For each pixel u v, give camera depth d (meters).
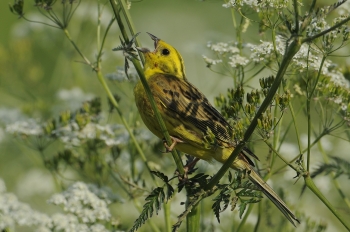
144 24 21.22
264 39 11.25
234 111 9.00
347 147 14.61
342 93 9.66
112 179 12.59
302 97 10.99
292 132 14.84
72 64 16.17
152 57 11.07
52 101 15.91
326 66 9.81
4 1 21.22
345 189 14.67
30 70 15.84
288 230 11.62
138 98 10.37
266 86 8.77
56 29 16.77
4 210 9.27
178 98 10.15
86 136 11.40
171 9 21.72
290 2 9.16
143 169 12.79
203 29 20.89
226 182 12.59
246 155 10.05
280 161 13.18
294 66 9.84
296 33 7.09
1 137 13.20
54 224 9.55
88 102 11.94
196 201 8.27
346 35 8.74
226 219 11.96
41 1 10.20
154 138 12.16
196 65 17.22
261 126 8.15
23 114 13.80
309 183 8.66
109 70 15.80
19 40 16.27
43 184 14.39
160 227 12.09
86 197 10.27
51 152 15.30
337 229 13.59
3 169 15.76
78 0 11.05
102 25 16.36
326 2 11.20
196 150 10.10
